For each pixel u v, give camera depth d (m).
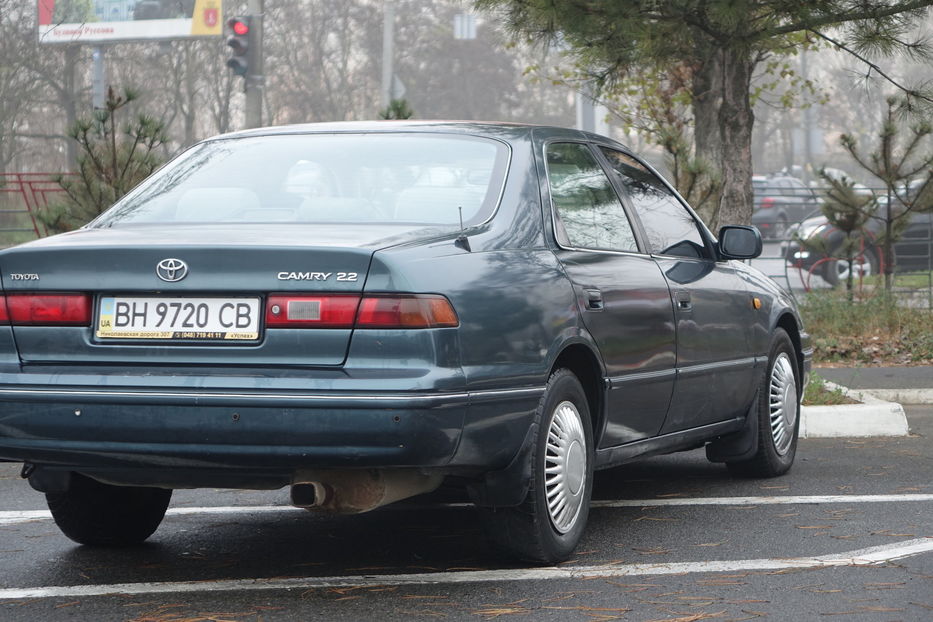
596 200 11.95
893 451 17.36
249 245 9.09
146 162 24.36
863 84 23.80
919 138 32.59
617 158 13.02
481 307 9.41
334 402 8.73
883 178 33.16
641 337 11.71
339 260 8.96
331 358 8.94
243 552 11.31
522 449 9.90
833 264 43.09
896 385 23.34
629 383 11.51
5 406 9.33
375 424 8.74
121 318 9.33
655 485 14.74
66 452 9.27
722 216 25.28
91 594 9.81
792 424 15.48
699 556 10.98
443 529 12.27
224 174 11.20
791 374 15.45
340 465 8.84
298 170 11.00
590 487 11.02
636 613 9.17
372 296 8.93
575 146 12.17
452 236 9.77
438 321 9.02
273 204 10.65
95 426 9.12
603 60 22.47
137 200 11.20
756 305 14.51
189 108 105.75
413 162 10.90
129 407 9.02
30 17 66.50
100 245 9.36
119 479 9.75
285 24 120.06
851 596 9.61
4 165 77.62
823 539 11.69
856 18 22.02
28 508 13.50
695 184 23.98
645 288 11.89
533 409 9.95
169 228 10.25
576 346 10.69
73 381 9.22
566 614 9.14
